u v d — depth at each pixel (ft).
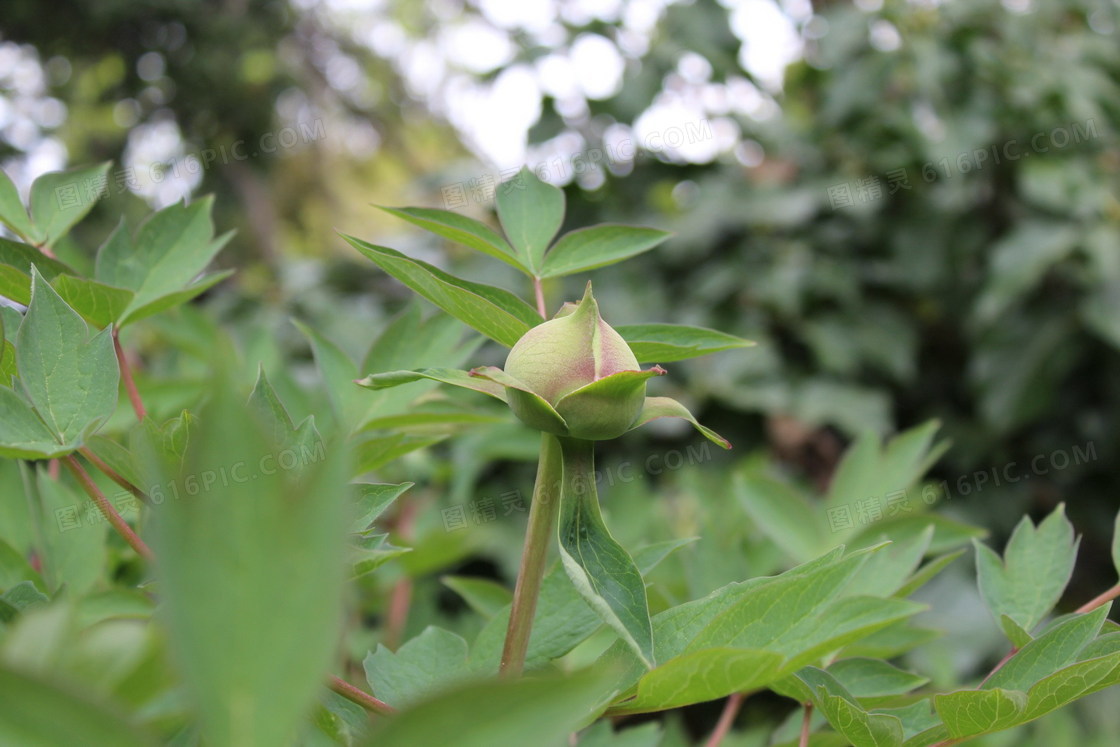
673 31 4.99
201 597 0.77
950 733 1.14
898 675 1.37
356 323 4.50
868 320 4.68
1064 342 4.38
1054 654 1.20
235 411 0.77
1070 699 1.09
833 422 4.44
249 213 10.69
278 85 10.96
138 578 1.68
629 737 1.60
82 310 1.32
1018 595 1.39
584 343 1.11
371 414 1.51
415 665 1.22
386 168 13.33
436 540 1.92
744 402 4.25
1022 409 4.37
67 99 10.41
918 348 4.94
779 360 4.61
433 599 2.49
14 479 1.64
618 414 1.09
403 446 1.40
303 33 11.87
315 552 0.77
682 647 1.13
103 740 0.76
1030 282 4.21
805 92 5.64
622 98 4.86
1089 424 4.50
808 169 5.01
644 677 1.03
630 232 1.39
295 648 0.77
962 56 4.74
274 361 2.16
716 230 4.77
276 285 5.01
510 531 3.58
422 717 0.77
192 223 1.46
